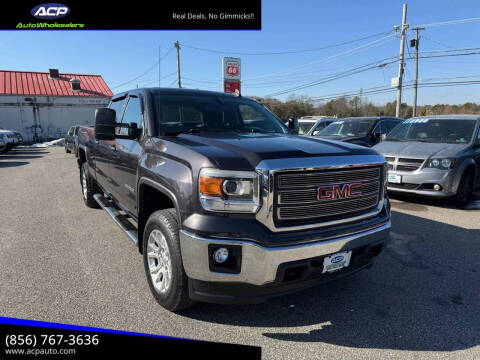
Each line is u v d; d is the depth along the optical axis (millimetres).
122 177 3912
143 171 3090
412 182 6398
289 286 2479
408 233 4957
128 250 4254
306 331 2648
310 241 2400
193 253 2359
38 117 33000
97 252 4176
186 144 2768
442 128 7324
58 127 33844
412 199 7145
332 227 2547
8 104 31797
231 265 2369
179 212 2480
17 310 2871
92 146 5449
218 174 2314
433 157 6262
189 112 3678
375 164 2793
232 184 2322
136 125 3564
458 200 6387
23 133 32594
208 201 2336
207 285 2432
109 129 3369
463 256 4145
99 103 35125
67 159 16219
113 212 4387
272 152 2449
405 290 3318
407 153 6566
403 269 3785
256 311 2918
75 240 4598
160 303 2885
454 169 6141
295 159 2410
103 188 5145
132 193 3590
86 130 6004
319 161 2465
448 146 6578
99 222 5414
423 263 3941
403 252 4266
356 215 2691
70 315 2811
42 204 6641
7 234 4828
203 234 2311
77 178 10062
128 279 3465
